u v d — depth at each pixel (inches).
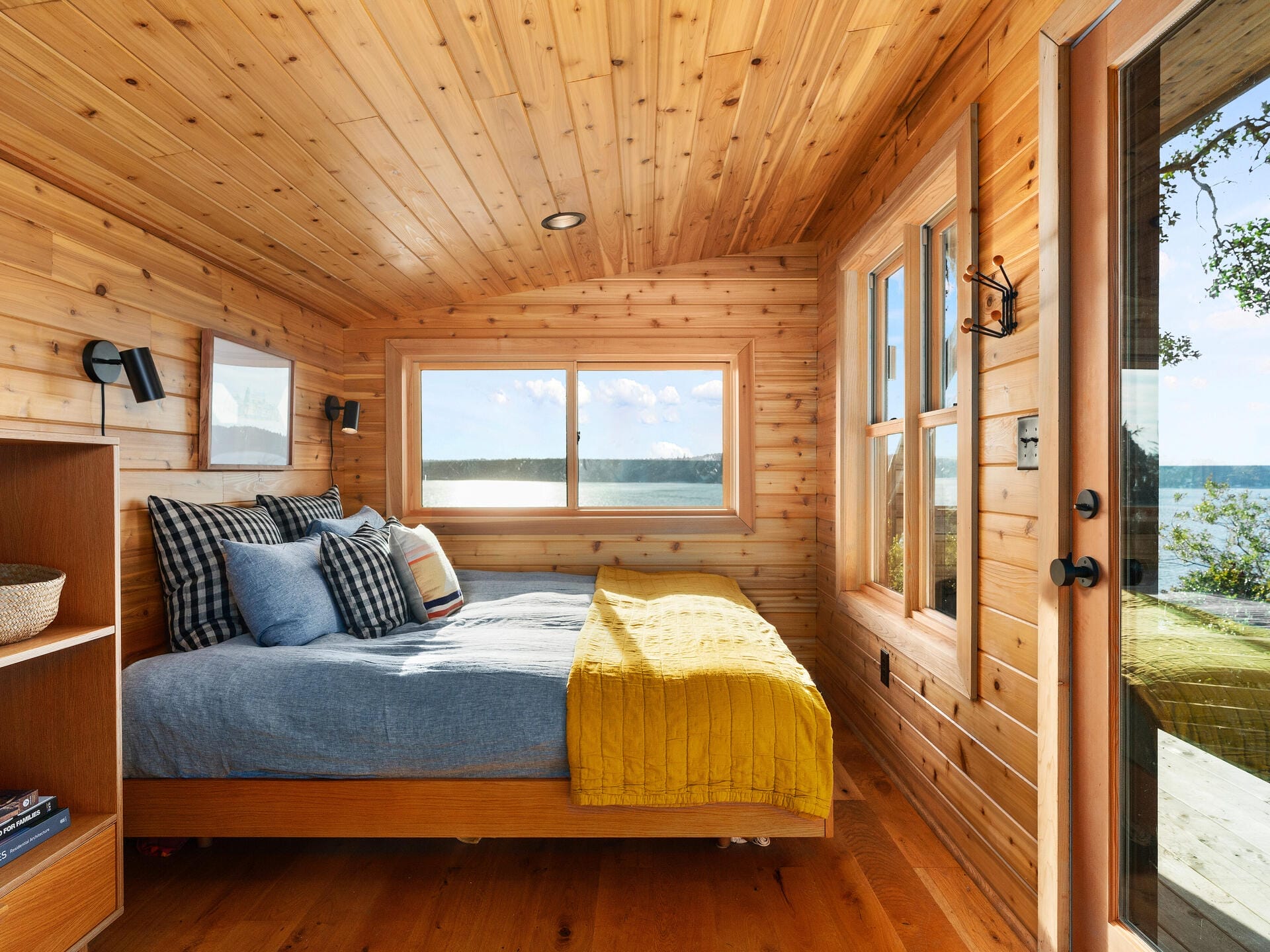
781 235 140.3
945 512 94.2
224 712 74.2
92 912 58.6
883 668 107.2
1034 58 65.4
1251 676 43.8
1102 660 57.1
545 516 151.5
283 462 124.0
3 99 62.3
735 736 72.7
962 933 68.2
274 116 70.4
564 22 64.1
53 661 61.4
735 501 151.0
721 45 72.2
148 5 53.4
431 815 74.2
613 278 147.4
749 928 68.9
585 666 79.0
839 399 127.3
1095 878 58.2
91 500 61.3
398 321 147.6
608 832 74.1
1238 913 44.9
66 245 78.4
